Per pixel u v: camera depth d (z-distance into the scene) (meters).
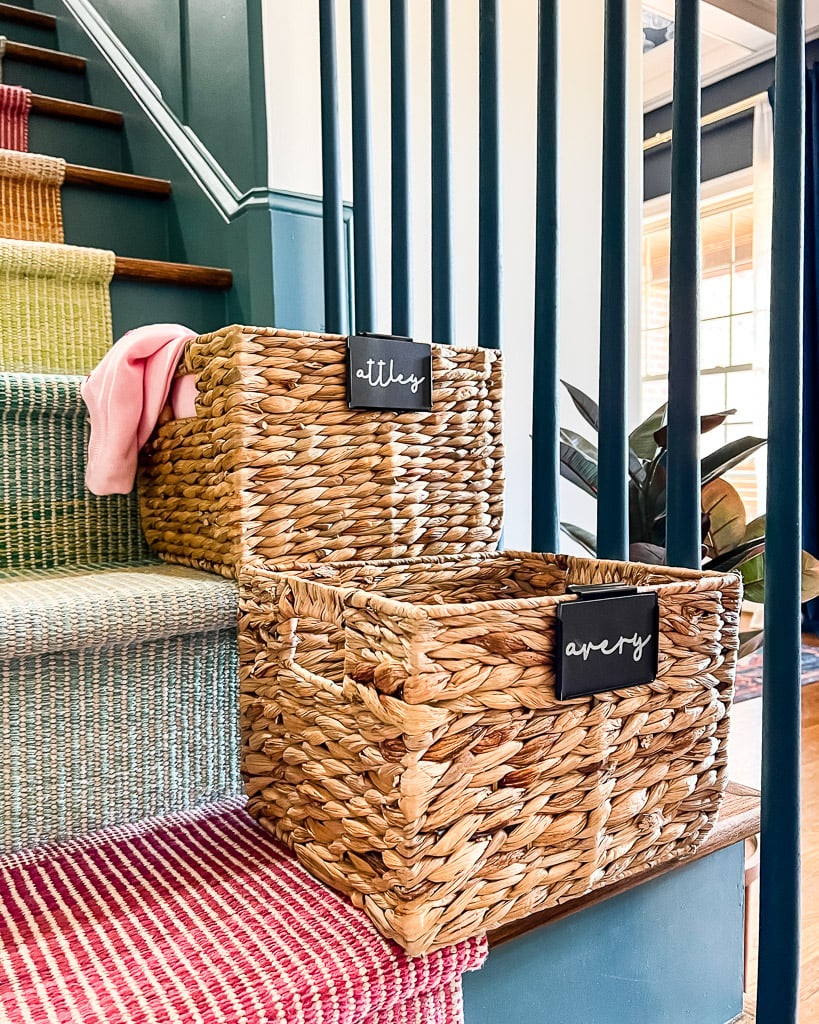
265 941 0.55
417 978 0.55
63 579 0.86
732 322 4.55
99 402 0.93
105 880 0.65
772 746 0.65
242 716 0.76
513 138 1.68
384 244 1.49
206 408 0.83
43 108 1.69
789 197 0.62
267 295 1.31
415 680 0.52
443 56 1.04
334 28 1.19
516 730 0.56
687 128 0.72
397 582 0.84
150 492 1.00
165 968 0.52
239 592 0.76
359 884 0.59
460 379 0.92
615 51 0.79
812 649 3.52
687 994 0.83
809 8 3.80
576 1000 0.74
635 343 2.04
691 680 0.65
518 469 1.73
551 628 0.57
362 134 1.16
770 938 0.66
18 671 0.71
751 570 1.17
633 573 0.76
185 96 1.55
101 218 1.52
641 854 0.65
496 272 0.99
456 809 0.54
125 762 0.77
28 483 1.00
